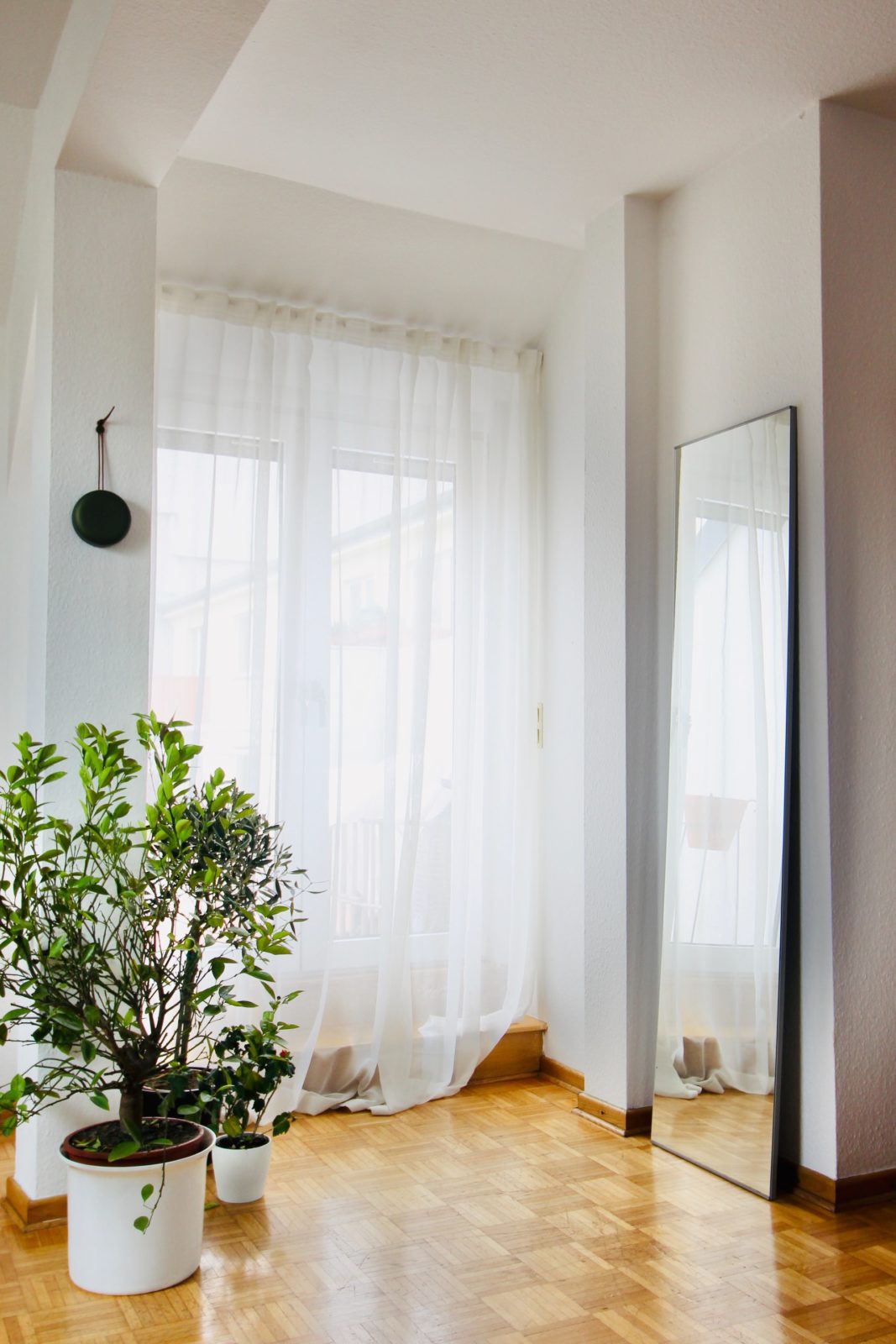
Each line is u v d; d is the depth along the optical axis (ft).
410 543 13.07
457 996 12.73
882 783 10.01
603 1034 11.75
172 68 7.97
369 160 11.17
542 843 13.82
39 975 8.02
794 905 9.93
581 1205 9.51
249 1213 9.31
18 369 11.83
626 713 11.57
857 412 10.11
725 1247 8.68
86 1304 7.70
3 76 9.92
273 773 12.01
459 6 8.74
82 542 9.31
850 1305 7.79
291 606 12.19
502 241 12.96
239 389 12.23
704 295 11.37
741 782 10.38
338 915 12.42
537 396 13.96
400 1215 9.27
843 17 8.88
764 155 10.67
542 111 10.27
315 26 9.00
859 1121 9.60
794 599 9.95
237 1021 11.57
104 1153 7.86
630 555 11.70
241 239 12.08
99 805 9.21
